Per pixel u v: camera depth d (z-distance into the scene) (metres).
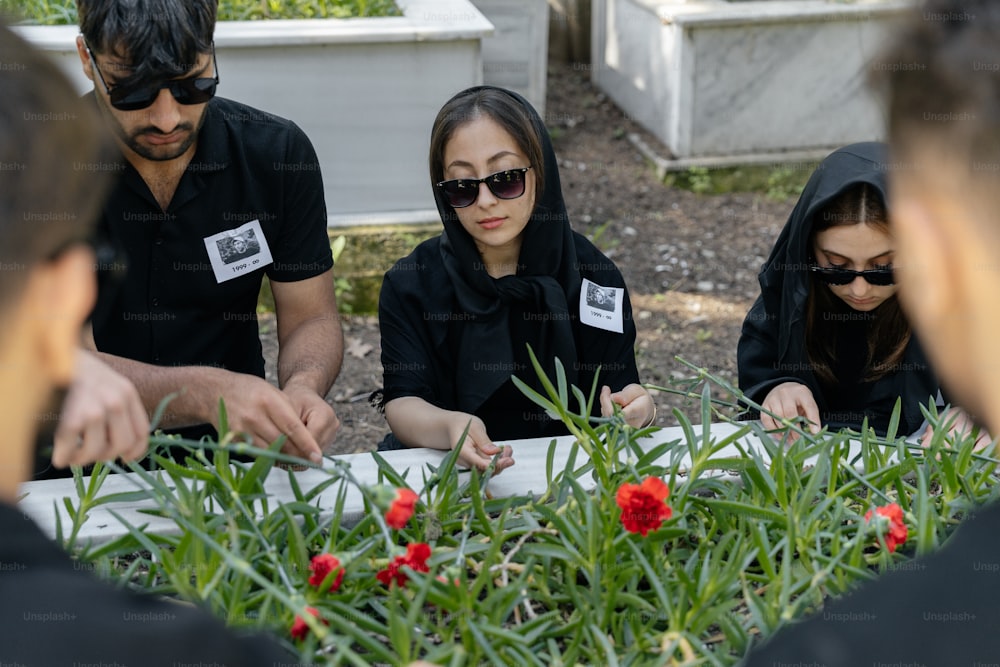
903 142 0.59
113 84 1.71
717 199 5.14
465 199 1.83
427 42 3.81
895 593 0.62
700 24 4.92
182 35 1.69
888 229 1.73
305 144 2.06
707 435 1.27
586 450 1.30
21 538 0.65
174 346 2.05
